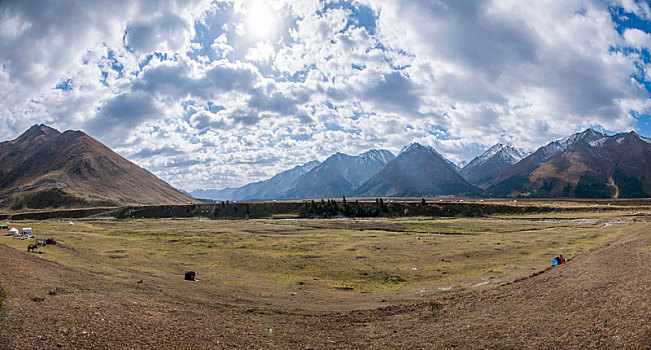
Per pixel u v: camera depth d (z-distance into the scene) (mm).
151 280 47688
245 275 60031
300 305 38812
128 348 22156
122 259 71938
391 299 42281
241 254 82875
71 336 22578
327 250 88000
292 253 84000
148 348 22562
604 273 38250
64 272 42938
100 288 36812
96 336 23188
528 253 75562
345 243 99750
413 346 24734
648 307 24875
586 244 84125
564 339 22875
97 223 184875
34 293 30406
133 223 186250
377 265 68062
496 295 37375
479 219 194500
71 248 79750
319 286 51719
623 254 48344
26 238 87688
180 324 27656
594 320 25031
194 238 115375
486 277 52781
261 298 42125
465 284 49125
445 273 59750
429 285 51125
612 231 109625
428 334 26953
